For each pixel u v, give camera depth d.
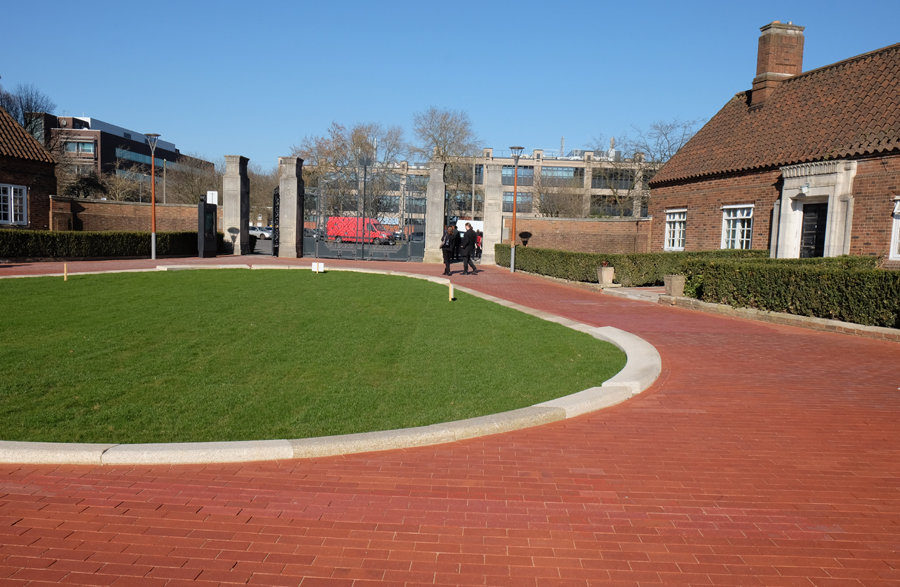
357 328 10.55
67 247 22.80
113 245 24.27
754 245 19.30
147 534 3.55
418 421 5.73
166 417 5.86
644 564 3.29
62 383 7.00
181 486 4.24
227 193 27.78
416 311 12.38
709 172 21.20
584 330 10.27
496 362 8.18
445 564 3.27
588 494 4.18
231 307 12.48
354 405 6.31
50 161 26.28
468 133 54.84
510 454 4.93
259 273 19.14
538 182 56.91
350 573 3.17
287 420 5.82
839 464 4.73
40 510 3.84
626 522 3.77
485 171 26.14
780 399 6.52
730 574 3.19
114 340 9.26
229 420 5.82
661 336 10.05
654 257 17.59
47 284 15.19
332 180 34.38
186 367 7.85
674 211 23.72
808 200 17.14
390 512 3.88
